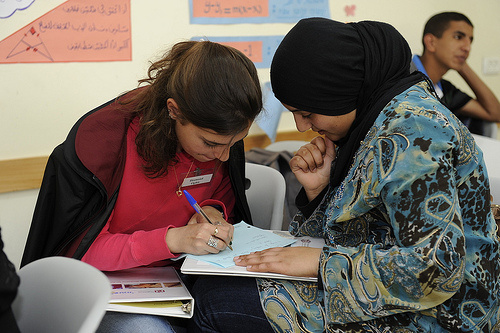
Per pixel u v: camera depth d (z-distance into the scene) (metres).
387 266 1.10
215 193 1.63
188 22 2.54
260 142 2.80
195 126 1.22
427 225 1.07
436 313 1.16
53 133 2.31
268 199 1.92
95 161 1.30
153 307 1.17
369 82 1.25
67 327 0.90
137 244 1.32
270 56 2.80
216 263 1.24
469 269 1.15
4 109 2.19
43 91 2.26
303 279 1.20
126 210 1.42
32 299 0.99
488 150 2.39
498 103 3.47
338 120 1.30
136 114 1.41
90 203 1.34
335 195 1.28
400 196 1.09
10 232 2.28
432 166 1.07
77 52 2.29
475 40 3.49
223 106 1.17
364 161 1.17
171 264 1.52
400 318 1.18
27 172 2.25
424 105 1.14
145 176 1.41
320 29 1.26
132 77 2.45
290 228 1.57
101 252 1.34
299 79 1.27
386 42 1.27
